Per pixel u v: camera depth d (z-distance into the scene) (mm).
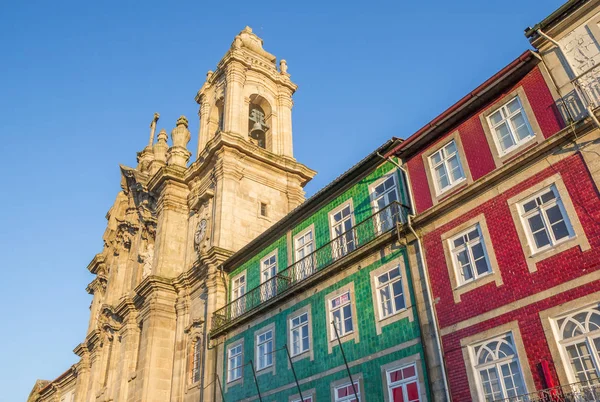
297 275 17219
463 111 13164
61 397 38375
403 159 14703
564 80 11344
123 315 27312
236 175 24938
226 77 29172
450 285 12047
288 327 16484
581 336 9461
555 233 10539
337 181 16562
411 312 12680
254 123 29312
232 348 19031
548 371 9641
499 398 10281
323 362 14617
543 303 10172
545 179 10938
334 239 15688
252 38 31438
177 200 27484
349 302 14547
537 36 12094
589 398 9000
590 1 11406
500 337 10672
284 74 31203
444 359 11492
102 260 36531
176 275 25500
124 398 24297
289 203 26453
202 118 30031
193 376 21188
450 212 12672
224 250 22016
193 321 22016
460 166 12984
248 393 17188
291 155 28359
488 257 11461
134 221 32125
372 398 12773
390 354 12773
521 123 11961
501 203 11617
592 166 10250
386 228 14484
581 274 9805
